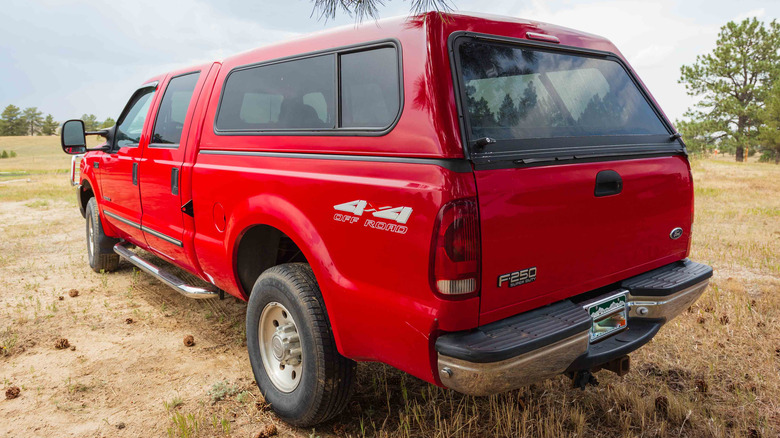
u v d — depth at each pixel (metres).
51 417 3.19
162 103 4.40
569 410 3.14
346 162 2.57
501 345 2.13
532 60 2.69
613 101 3.06
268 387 3.15
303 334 2.81
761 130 42.06
